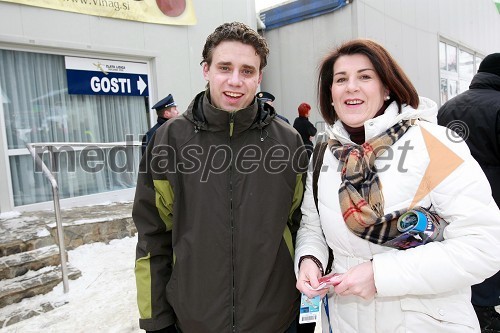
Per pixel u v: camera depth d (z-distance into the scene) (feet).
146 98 17.30
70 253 11.61
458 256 3.01
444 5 27.53
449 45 29.27
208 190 4.14
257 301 4.03
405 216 3.20
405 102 3.72
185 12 17.70
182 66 17.94
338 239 3.67
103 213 13.70
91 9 14.92
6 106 13.67
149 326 4.21
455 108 7.00
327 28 20.07
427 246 3.18
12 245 10.42
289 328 4.58
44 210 13.97
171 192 4.28
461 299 3.39
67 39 14.48
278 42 22.67
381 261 3.21
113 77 16.08
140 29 16.43
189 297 4.08
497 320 6.61
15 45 13.52
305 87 21.57
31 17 13.60
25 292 9.36
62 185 15.10
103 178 16.28
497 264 2.99
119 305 9.11
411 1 23.21
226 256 4.08
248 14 20.63
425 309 3.36
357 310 3.65
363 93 3.69
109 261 11.55
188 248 4.10
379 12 20.30
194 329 4.10
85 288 9.97
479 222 3.03
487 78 6.82
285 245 4.31
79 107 15.44
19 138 14.03
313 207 4.25
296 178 4.39
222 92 4.14
